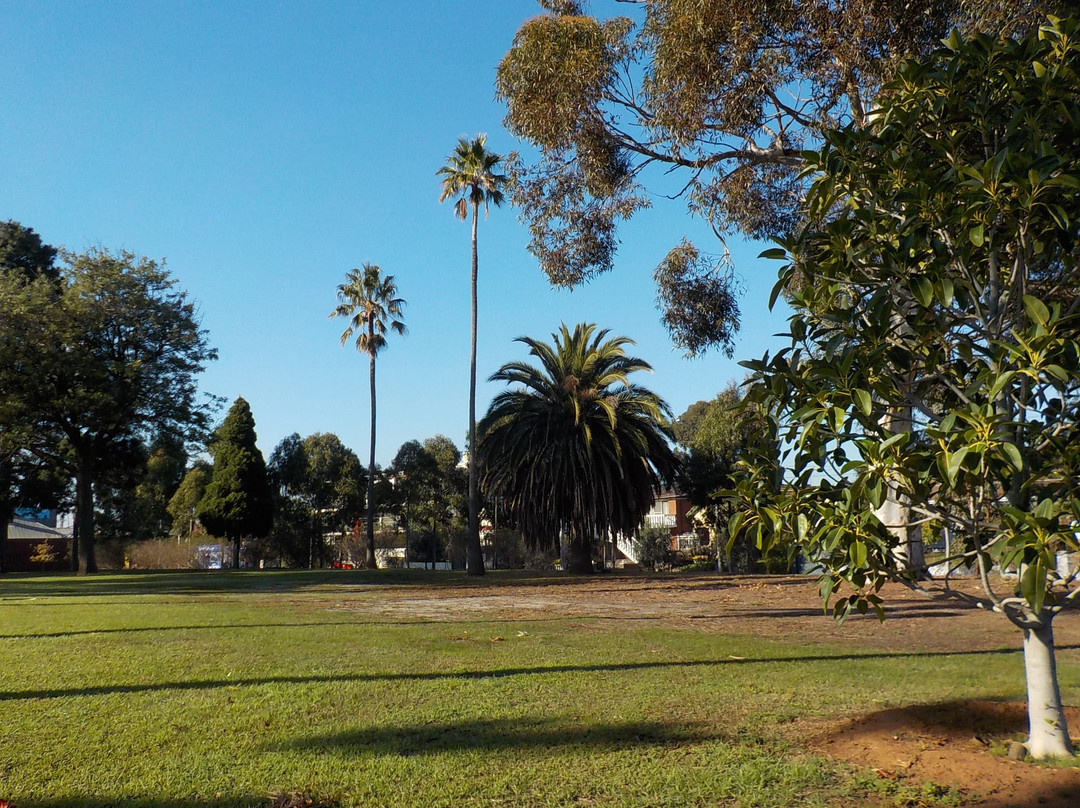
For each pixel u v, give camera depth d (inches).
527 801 168.6
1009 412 175.5
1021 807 155.5
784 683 283.6
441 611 603.8
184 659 348.2
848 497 165.9
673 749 202.2
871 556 173.0
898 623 471.2
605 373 1294.3
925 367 184.2
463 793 173.2
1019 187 169.3
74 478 1786.4
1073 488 158.4
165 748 206.5
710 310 701.3
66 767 191.0
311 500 2514.8
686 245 705.0
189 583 1067.9
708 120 585.6
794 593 735.1
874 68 505.0
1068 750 180.4
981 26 466.9
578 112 618.5
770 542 185.2
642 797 169.5
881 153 192.9
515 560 2192.4
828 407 171.3
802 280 223.3
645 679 292.2
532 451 1268.5
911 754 188.4
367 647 384.2
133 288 1461.6
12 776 184.7
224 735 218.2
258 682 291.1
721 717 234.8
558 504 1288.1
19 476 1697.8
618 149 657.6
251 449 2082.9
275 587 967.6
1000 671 303.9
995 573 660.1
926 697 257.1
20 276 1464.1
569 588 916.6
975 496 169.3
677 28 538.3
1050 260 190.2
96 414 1433.3
